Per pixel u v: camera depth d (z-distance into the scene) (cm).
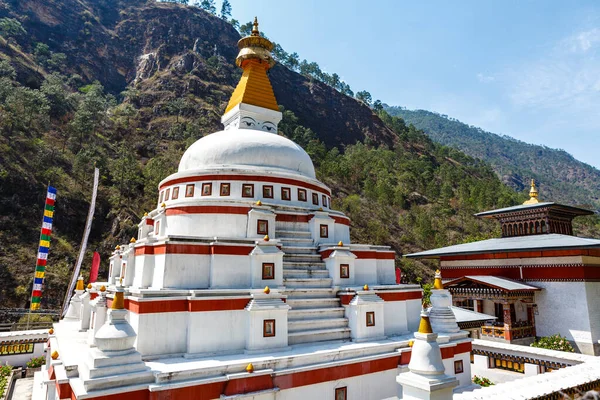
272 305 1520
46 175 6081
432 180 12300
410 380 938
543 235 3334
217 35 15862
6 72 8350
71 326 2169
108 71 13062
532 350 2048
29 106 7069
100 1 15288
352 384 1491
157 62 13262
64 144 7344
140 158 8575
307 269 1872
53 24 12762
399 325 1911
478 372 2262
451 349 1791
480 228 9525
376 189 9969
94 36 13500
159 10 15475
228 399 1210
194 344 1388
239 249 1650
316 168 10269
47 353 1931
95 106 8769
